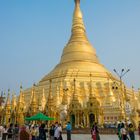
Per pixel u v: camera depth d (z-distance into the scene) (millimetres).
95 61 121625
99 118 80188
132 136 37938
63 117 75938
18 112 91812
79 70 110375
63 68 115375
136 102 91875
